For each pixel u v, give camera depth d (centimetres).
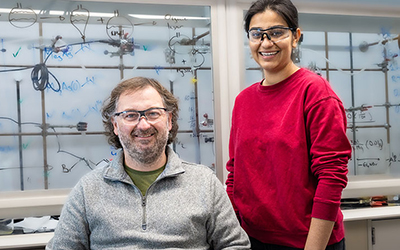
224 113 202
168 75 201
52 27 188
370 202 216
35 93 186
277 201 127
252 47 133
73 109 191
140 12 197
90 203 120
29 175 186
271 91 133
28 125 186
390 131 225
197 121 204
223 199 126
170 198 122
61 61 189
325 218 115
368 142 222
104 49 194
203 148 204
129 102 122
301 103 123
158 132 122
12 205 181
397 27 226
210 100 205
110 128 133
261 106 135
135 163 126
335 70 219
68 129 190
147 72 199
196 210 121
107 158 195
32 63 186
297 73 128
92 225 120
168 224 118
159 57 200
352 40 221
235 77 202
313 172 122
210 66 205
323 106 118
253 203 133
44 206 186
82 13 191
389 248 198
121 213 119
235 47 202
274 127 128
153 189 123
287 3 128
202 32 204
